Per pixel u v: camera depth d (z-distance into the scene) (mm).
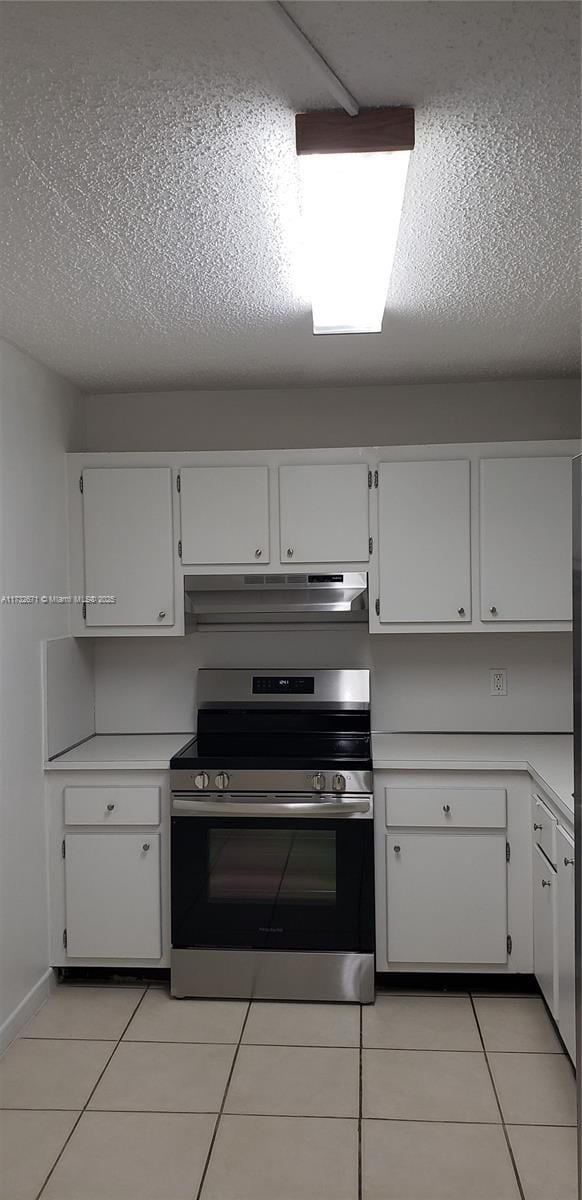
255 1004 3279
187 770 3318
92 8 1325
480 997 3318
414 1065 2824
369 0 1317
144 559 3615
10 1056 2906
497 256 2326
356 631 3867
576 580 1449
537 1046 2934
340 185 1730
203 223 2098
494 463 3506
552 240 2223
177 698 3930
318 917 3287
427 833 3338
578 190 1942
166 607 3613
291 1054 2904
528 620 3520
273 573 3580
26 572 3189
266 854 3311
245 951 3303
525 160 1808
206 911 3316
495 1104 2604
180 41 1409
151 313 2775
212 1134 2479
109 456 3609
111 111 1606
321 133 1613
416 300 2680
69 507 3631
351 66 1483
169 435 3895
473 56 1464
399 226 2125
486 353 3311
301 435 3863
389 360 3400
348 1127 2504
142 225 2105
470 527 3529
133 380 3676
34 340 3045
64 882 3408
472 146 1749
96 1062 2865
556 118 1652
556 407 3771
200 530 3592
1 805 2969
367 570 3562
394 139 1606
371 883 3281
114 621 3629
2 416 2984
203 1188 2252
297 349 3221
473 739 3713
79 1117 2562
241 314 2795
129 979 3496
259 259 2328
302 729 3818
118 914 3389
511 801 3311
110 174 1848
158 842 3377
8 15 1340
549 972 2986
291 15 1355
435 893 3330
